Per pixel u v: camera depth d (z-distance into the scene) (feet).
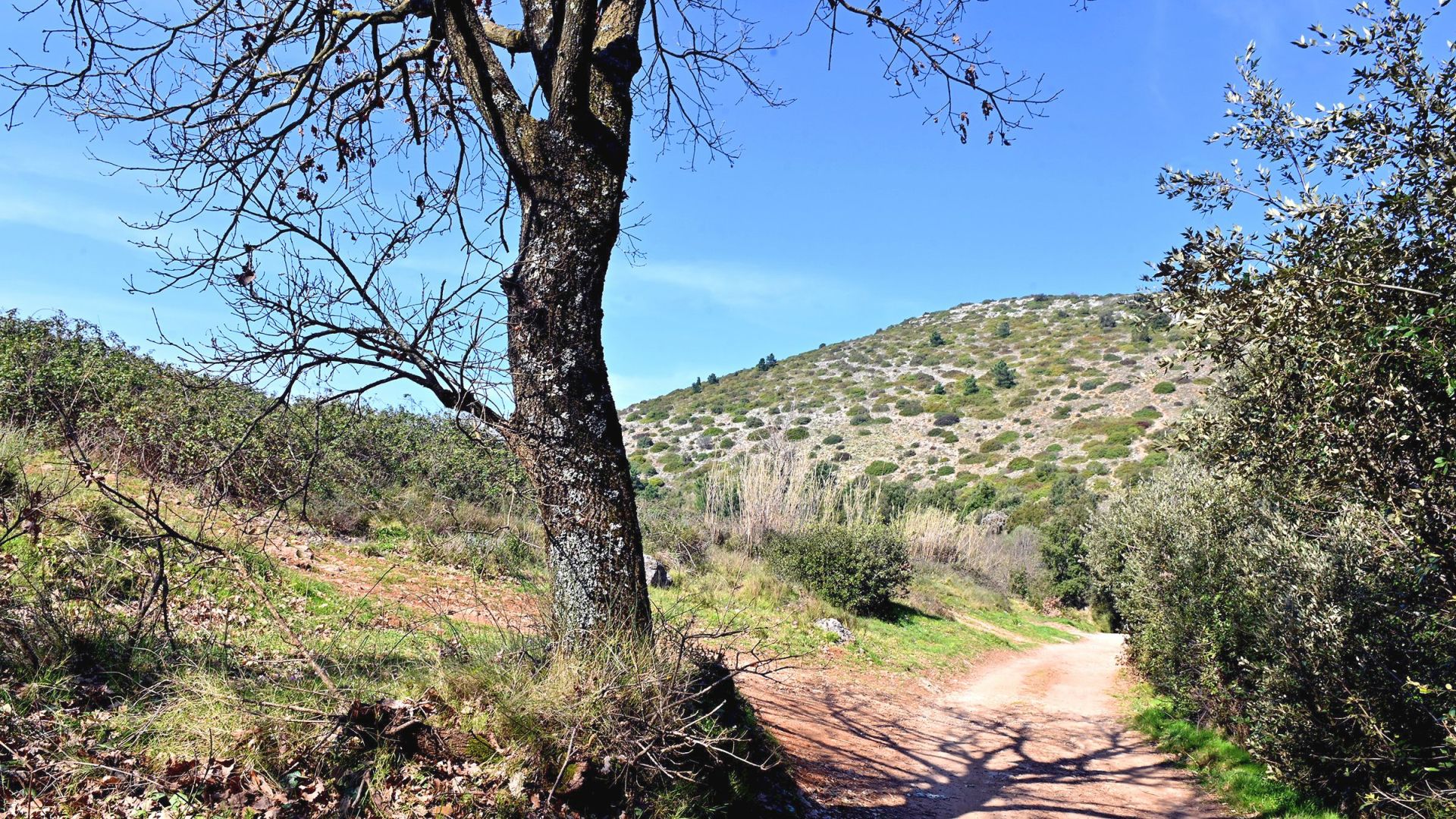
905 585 67.72
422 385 13.71
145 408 20.68
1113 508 53.36
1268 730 24.97
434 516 34.01
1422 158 12.67
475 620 24.40
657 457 210.59
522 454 14.71
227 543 22.52
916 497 142.61
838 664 40.65
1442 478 12.94
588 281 14.78
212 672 13.21
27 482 16.90
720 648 17.72
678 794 13.84
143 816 9.46
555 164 14.75
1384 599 19.02
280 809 10.11
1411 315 12.28
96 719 11.23
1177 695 36.32
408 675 14.16
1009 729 34.99
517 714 12.73
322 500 33.81
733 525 69.46
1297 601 22.15
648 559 48.32
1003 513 137.59
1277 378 14.42
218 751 10.82
